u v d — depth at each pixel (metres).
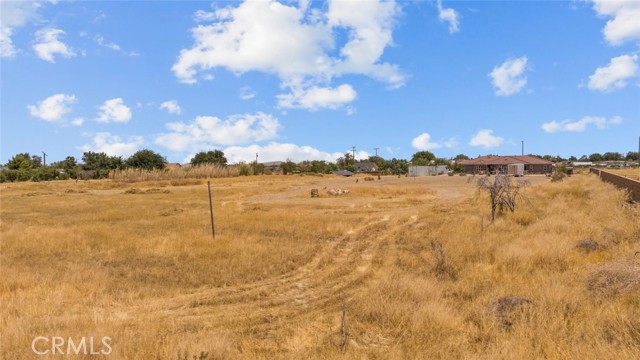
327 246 14.43
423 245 13.79
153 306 8.44
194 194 39.44
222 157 95.56
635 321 6.01
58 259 12.51
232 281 10.23
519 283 8.67
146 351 5.89
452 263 10.71
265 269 11.23
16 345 6.00
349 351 6.05
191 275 10.62
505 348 5.54
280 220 19.66
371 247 14.30
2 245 14.09
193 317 7.85
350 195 36.59
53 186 50.41
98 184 53.12
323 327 7.15
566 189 28.39
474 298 8.05
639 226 12.67
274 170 97.62
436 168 91.75
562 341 5.74
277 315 7.99
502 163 90.88
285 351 6.25
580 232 13.08
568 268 9.58
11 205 30.36
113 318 7.53
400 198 33.78
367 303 7.79
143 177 62.28
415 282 8.70
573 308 6.92
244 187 48.12
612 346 5.42
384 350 6.08
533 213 18.62
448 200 30.77
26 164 87.19
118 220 21.41
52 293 8.73
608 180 28.89
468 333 6.51
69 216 23.84
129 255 12.84
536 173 91.06
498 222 16.52
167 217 22.16
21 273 10.22
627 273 7.63
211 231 16.95
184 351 5.72
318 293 9.43
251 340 6.65
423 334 6.55
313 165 100.69
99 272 10.49
